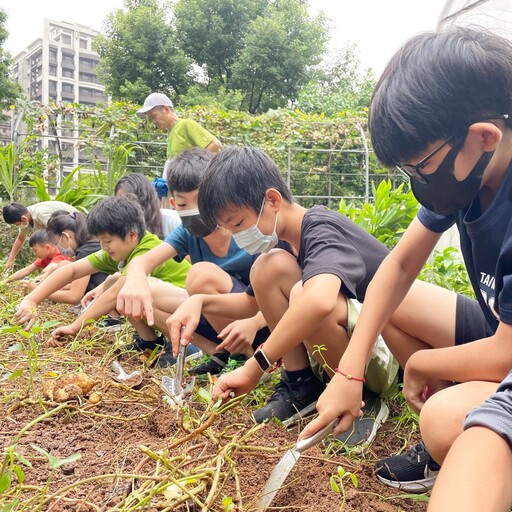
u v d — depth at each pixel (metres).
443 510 0.69
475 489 0.71
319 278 1.59
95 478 1.19
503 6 3.24
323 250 1.70
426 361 1.34
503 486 0.72
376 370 1.74
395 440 1.73
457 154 1.07
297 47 20.16
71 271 2.91
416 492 1.43
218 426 1.70
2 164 7.10
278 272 1.88
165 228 3.88
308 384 1.89
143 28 19.80
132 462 1.44
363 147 9.30
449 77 1.02
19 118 8.18
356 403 1.41
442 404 1.15
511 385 0.84
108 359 2.40
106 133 8.55
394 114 1.05
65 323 3.32
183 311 1.99
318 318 1.54
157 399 1.88
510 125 1.06
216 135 8.76
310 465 1.49
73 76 71.25
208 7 20.78
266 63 20.11
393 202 4.91
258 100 20.94
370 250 1.85
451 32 1.09
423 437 1.19
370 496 1.38
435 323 1.62
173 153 4.89
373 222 4.77
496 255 1.21
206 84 21.16
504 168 1.13
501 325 1.16
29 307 2.73
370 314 1.49
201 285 2.31
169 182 2.44
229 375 1.62
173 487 1.22
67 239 4.35
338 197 9.34
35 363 1.95
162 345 2.62
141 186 3.65
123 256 2.79
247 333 2.08
